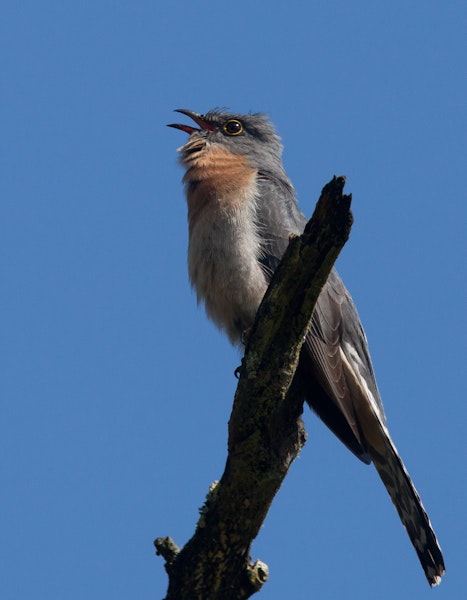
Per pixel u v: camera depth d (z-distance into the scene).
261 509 9.02
